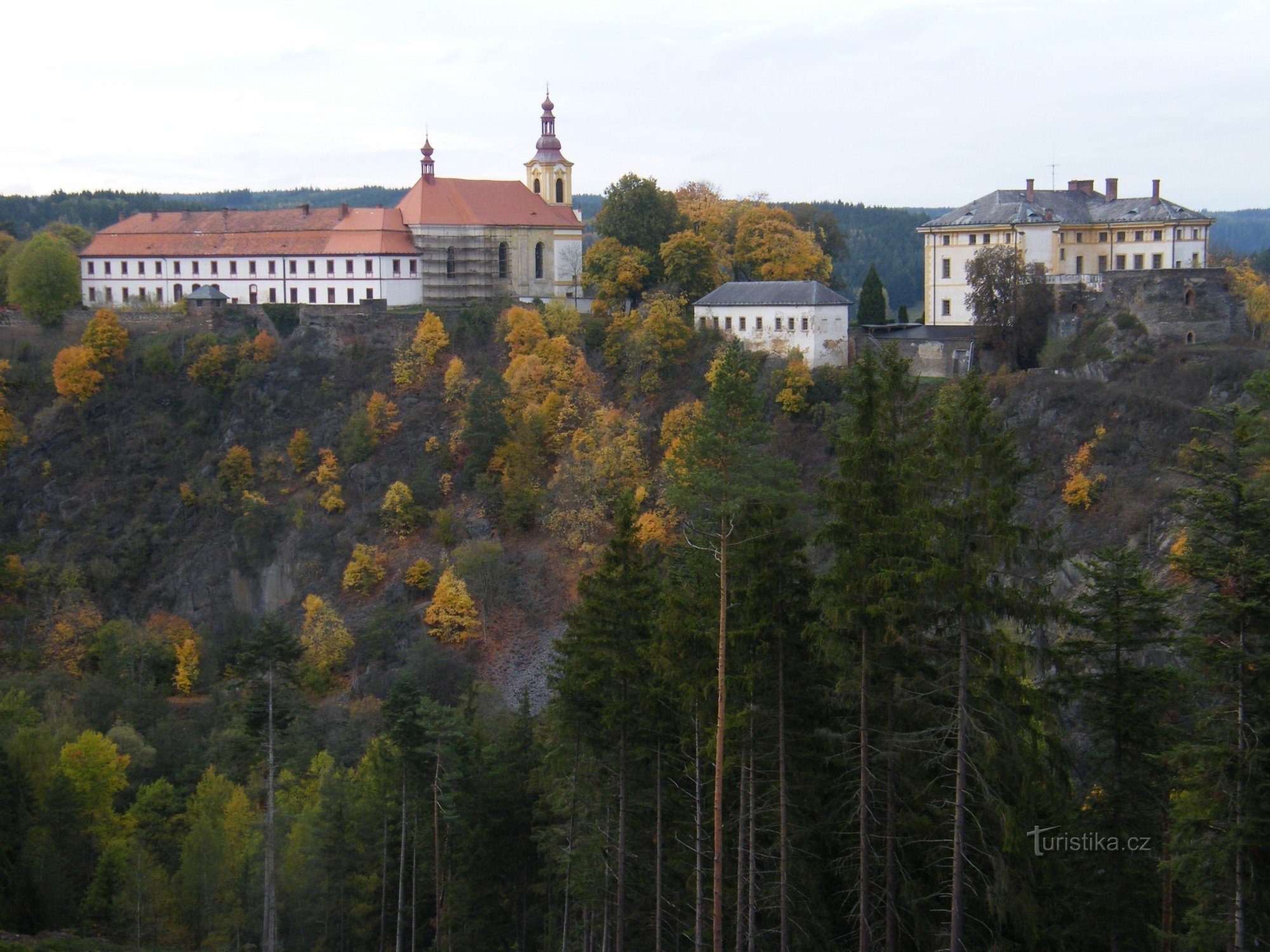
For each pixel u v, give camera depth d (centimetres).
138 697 13112
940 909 4844
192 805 9831
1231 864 4431
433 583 15338
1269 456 4972
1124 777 5131
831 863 5372
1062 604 4634
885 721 5028
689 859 5959
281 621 7394
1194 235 16275
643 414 16562
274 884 8175
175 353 19362
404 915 8100
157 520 17862
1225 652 4406
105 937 7925
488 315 18662
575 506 15400
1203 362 12950
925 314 17262
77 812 9100
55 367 19138
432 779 7850
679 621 5478
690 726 5825
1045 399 13250
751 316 16525
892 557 4700
